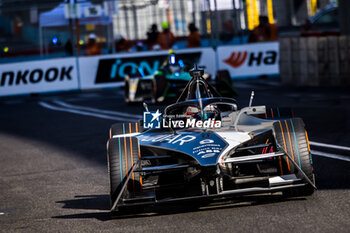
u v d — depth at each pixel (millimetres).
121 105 52938
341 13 65188
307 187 17000
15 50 86250
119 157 16750
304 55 56656
